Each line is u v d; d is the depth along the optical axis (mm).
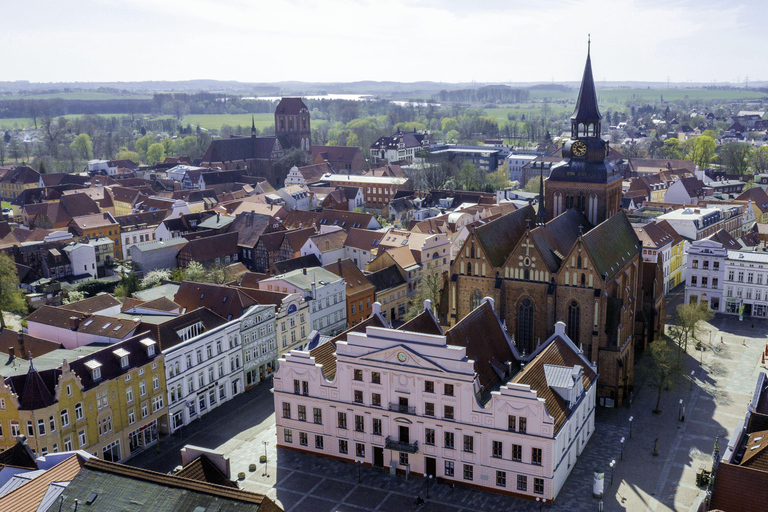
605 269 113438
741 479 66500
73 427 93938
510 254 116625
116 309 127938
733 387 120938
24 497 62625
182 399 110312
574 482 92562
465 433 91062
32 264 184750
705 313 141625
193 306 128125
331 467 98062
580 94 137000
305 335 137750
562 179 138000
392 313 163125
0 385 90375
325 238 184500
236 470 97000
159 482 62656
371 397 96062
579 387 97188
